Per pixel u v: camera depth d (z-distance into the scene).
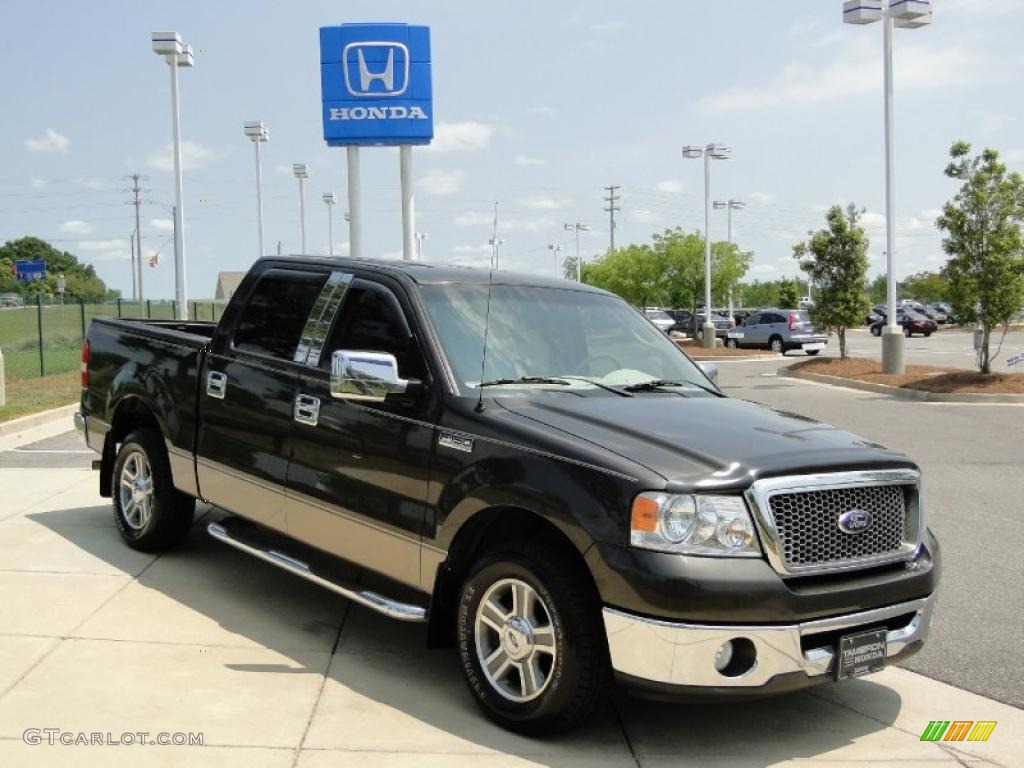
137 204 88.94
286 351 5.66
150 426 6.97
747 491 3.96
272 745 4.04
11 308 37.88
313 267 5.81
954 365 29.81
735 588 3.83
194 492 6.26
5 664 4.75
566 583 4.05
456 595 4.74
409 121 25.25
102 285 136.00
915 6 22.27
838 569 4.11
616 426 4.39
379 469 4.87
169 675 4.72
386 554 4.86
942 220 21.02
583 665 4.02
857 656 4.12
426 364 4.82
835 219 27.86
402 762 3.95
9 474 9.81
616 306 5.94
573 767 3.99
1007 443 13.27
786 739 4.39
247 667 4.88
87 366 7.41
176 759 3.87
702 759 4.14
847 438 4.64
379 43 25.02
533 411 4.56
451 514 4.48
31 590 5.93
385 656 5.14
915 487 4.51
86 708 4.30
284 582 6.31
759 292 100.56
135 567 6.48
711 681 3.84
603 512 3.96
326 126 25.25
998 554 7.61
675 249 47.62
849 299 27.70
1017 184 20.28
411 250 26.17
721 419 4.66
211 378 6.08
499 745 4.16
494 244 6.71
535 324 5.33
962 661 5.45
